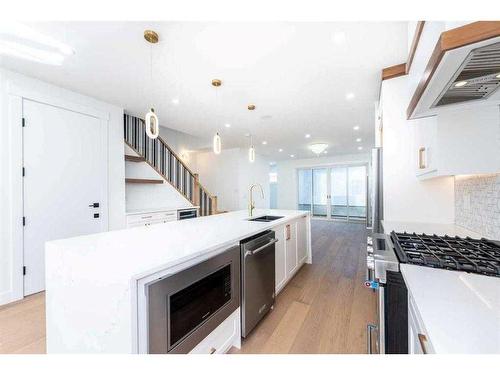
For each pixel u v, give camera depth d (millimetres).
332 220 8336
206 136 5414
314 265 3533
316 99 3113
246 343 1743
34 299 2463
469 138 1354
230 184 7094
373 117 3928
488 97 1109
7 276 2379
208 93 2928
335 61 2176
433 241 1449
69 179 2885
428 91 1038
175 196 4953
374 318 2080
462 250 1255
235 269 1635
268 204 8766
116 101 3234
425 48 1219
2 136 2350
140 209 4172
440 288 842
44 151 2660
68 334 1209
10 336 1847
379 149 2438
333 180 8508
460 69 832
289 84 2656
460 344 543
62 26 1668
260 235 2025
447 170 1394
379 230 2410
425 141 1730
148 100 3191
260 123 4301
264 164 8477
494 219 1499
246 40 1855
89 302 1094
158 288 1037
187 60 2154
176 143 6781
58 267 1271
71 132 2904
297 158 9000
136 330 961
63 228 2824
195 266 1260
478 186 1705
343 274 3158
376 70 2342
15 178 2438
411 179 2260
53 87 2715
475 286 856
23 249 2496
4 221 2369
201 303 1338
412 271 1013
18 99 2447
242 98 3096
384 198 2357
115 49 1979
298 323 2010
